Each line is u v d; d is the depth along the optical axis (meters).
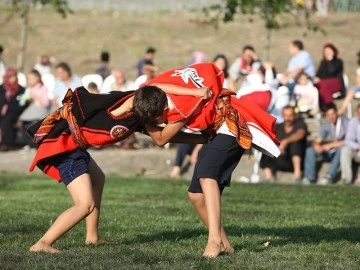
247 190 32.59
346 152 37.03
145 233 20.83
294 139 37.88
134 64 69.06
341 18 80.62
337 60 43.53
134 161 42.06
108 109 16.58
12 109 45.59
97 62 69.75
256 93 33.25
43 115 45.25
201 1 86.94
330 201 29.23
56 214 24.33
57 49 73.50
